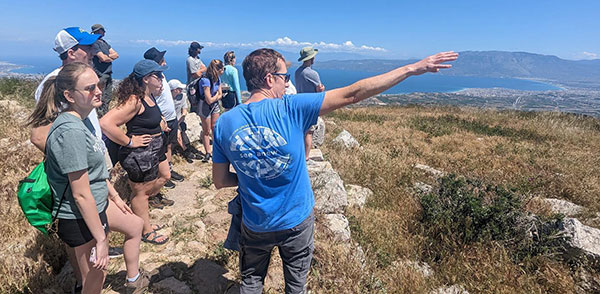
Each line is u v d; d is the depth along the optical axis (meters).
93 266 1.92
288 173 1.74
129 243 2.36
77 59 2.63
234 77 5.89
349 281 2.95
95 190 1.95
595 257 3.49
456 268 3.42
